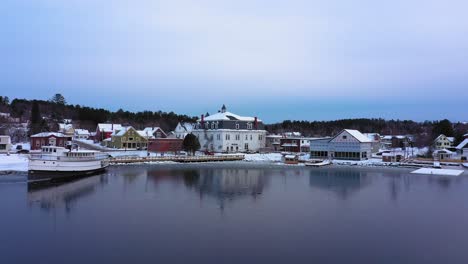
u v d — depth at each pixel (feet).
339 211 137.90
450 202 154.92
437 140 461.37
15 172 226.99
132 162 312.09
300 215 131.13
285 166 303.89
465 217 129.90
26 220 122.31
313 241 103.30
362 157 334.03
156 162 321.52
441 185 201.67
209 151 400.06
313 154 354.74
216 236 106.73
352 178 229.86
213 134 420.77
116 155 353.92
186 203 149.07
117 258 90.33
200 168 282.36
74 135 553.23
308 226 117.60
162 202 150.82
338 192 177.88
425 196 168.66
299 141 428.15
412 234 110.32
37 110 551.18
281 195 168.66
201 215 129.80
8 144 349.82
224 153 396.37
